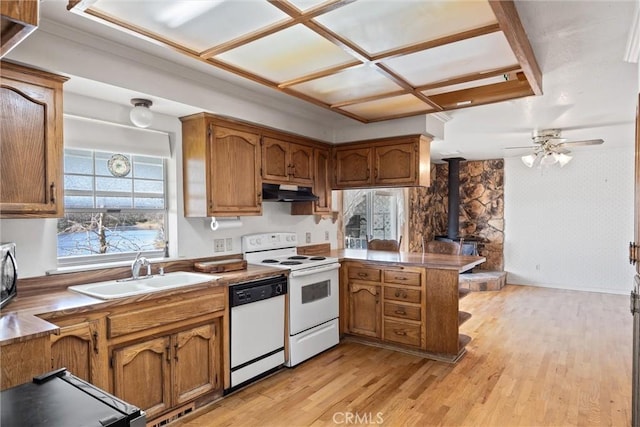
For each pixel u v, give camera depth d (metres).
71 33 2.15
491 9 1.73
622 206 6.34
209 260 3.33
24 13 0.82
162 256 3.14
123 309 2.18
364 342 3.99
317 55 2.30
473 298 6.04
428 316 3.57
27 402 1.10
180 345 2.50
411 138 3.86
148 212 3.05
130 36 2.24
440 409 2.65
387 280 3.78
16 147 1.97
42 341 1.56
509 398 2.80
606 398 2.79
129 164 2.95
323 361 3.50
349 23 1.90
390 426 2.44
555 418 2.53
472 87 3.15
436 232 7.93
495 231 7.38
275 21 1.89
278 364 3.23
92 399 1.12
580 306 5.51
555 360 3.51
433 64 2.41
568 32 2.16
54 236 2.43
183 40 2.09
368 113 3.65
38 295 2.23
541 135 4.91
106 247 2.82
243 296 2.89
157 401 2.38
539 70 2.71
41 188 2.07
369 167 4.14
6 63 1.93
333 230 4.88
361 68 2.48
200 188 3.03
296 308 3.35
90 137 2.62
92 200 2.74
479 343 3.98
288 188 3.93
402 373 3.23
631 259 2.13
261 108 3.41
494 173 7.37
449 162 7.30
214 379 2.72
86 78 2.23
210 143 3.02
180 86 2.74
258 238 3.71
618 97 3.40
